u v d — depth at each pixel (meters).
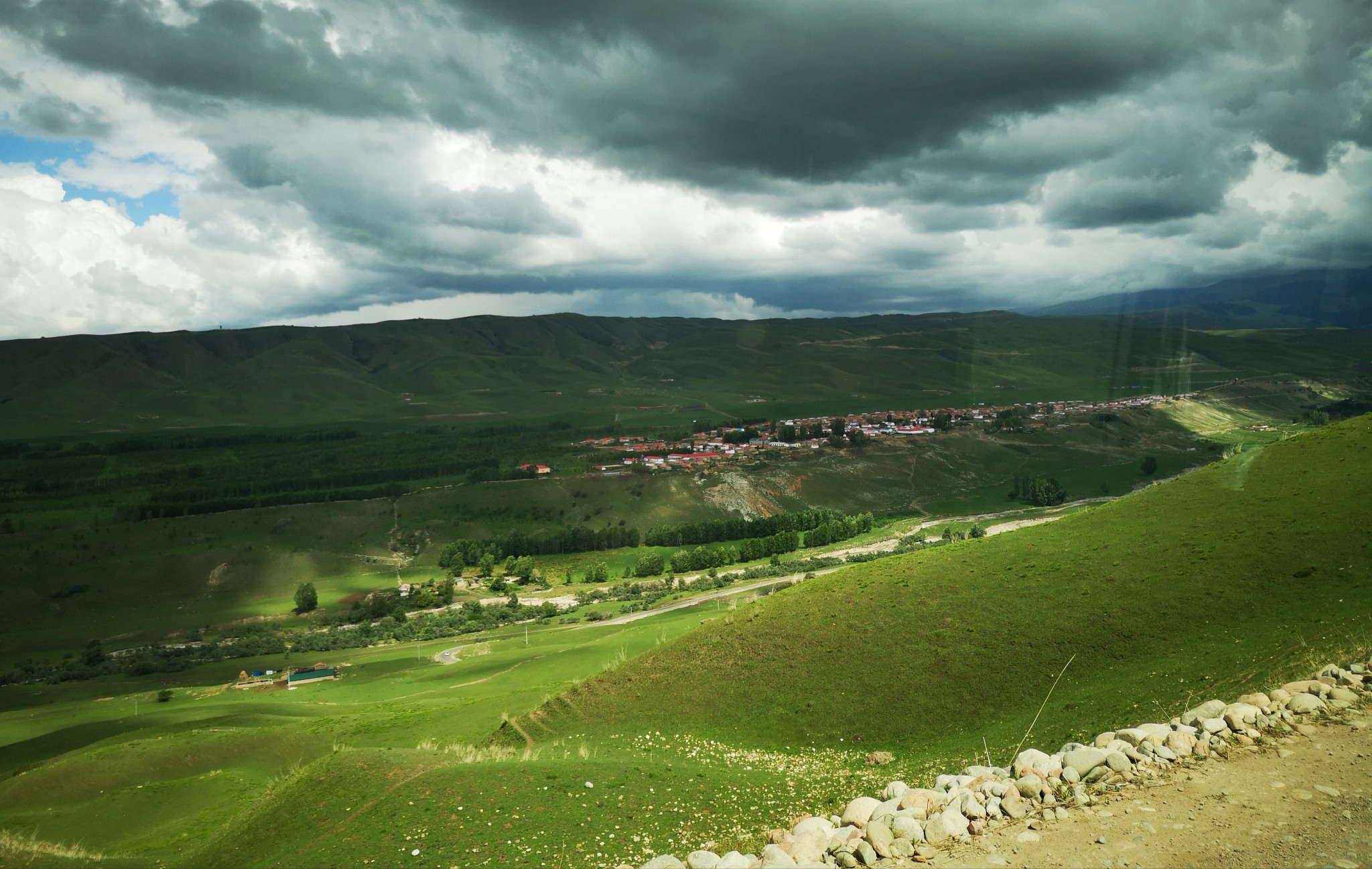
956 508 181.38
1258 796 10.16
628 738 37.16
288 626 175.50
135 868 26.59
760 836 14.30
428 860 20.70
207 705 101.31
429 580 198.25
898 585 45.28
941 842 10.55
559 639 114.19
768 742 34.28
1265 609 30.72
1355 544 32.75
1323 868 8.19
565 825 22.14
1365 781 10.03
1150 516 44.72
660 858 11.88
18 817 44.72
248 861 23.88
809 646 41.19
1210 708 13.49
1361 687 13.41
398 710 68.31
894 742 31.72
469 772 26.31
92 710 111.50
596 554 199.88
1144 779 11.27
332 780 26.75
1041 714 29.19
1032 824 10.49
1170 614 33.03
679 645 46.47
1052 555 43.19
